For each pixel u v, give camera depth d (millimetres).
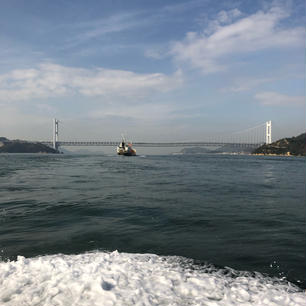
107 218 7273
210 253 4648
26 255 4457
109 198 10445
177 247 4965
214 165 41281
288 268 4031
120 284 3168
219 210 8336
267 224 6711
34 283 3197
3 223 6695
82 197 10664
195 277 3514
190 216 7508
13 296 2924
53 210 8234
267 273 3822
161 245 5070
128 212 7996
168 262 4062
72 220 7031
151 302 2818
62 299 2834
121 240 5348
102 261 3881
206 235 5773
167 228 6320
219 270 3861
